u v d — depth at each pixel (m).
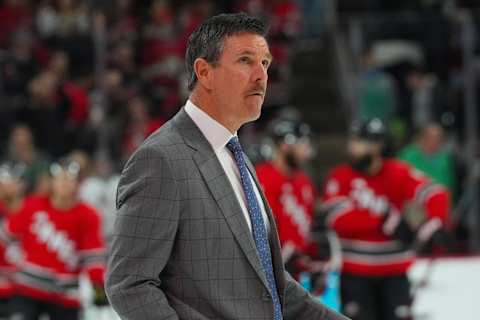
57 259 15.18
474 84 25.88
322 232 15.16
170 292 6.46
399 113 27.52
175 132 6.61
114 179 22.91
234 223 6.45
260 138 27.91
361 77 27.64
